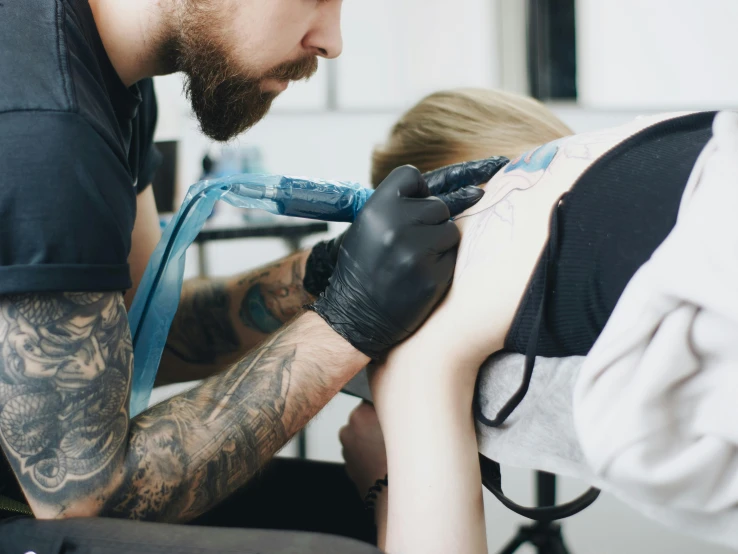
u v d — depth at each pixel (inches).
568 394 24.8
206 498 27.7
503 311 25.0
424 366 26.7
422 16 138.6
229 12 30.3
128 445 26.6
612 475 22.0
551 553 48.4
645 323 21.4
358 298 27.5
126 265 27.0
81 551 23.5
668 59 129.1
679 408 21.5
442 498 25.4
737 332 20.4
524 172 27.4
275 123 144.3
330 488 38.4
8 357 24.5
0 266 24.2
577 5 133.4
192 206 31.0
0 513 29.0
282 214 31.6
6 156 24.2
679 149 24.1
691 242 20.7
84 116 25.7
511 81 140.1
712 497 21.3
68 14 28.5
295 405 28.3
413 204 27.1
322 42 33.2
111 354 26.1
